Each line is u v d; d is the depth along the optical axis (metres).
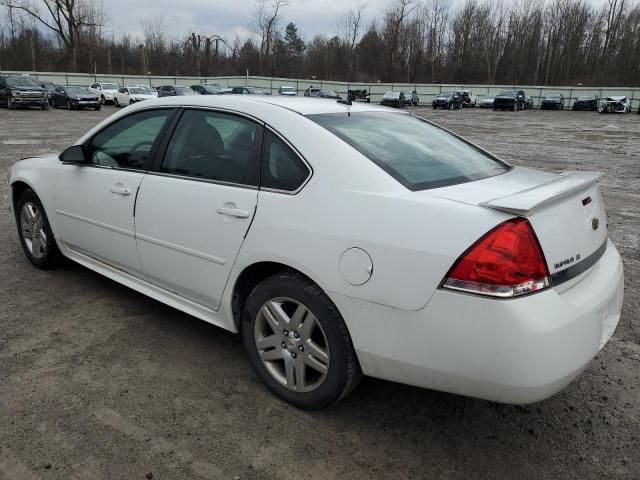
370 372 2.46
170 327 3.65
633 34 71.81
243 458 2.44
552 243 2.20
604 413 2.84
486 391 2.16
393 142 2.90
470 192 2.42
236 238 2.82
